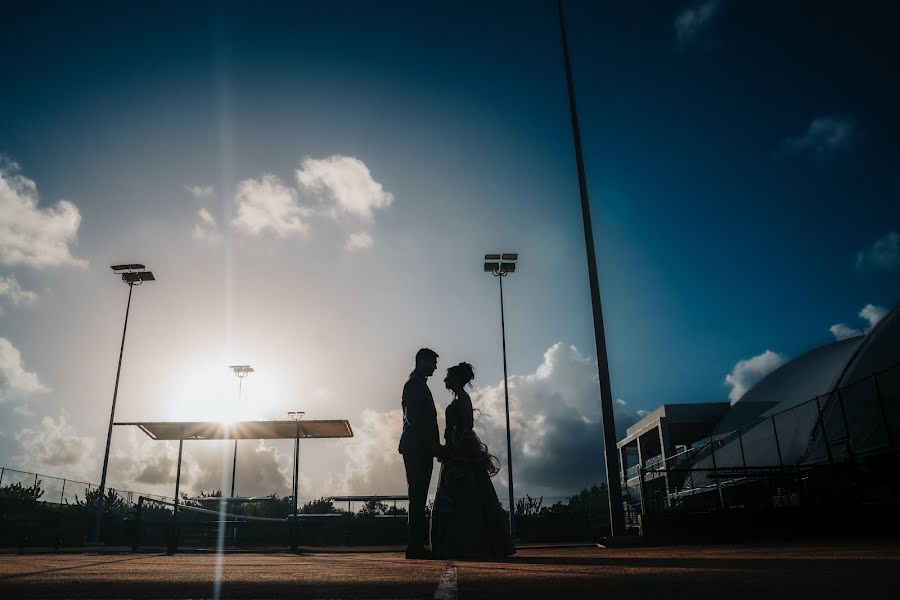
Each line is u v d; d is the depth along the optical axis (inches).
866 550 155.1
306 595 58.0
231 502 1275.8
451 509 185.0
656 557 136.4
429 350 218.1
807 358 1348.4
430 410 207.3
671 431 1499.8
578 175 550.0
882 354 935.0
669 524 430.3
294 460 836.0
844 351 1205.7
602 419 460.8
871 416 768.9
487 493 187.9
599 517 1289.4
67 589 63.1
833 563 85.9
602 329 488.1
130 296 1337.4
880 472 505.0
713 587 56.9
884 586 53.0
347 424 825.5
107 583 69.1
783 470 633.6
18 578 75.1
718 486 708.0
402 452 206.1
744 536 423.2
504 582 69.7
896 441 563.8
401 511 1245.7
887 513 366.9
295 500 829.8
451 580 73.6
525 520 1253.1
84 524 962.7
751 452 1081.4
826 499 542.6
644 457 1669.5
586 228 525.0
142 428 802.8
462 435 190.9
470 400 198.5
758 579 63.5
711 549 226.8
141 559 179.3
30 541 881.5
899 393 744.3
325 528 1128.2
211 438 866.8
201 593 59.6
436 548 184.7
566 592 57.0
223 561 164.4
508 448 1325.0
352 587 65.9
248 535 1103.0
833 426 850.1
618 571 83.9
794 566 81.4
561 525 1251.2
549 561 134.3
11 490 895.7
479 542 181.6
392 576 83.0
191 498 1186.0
